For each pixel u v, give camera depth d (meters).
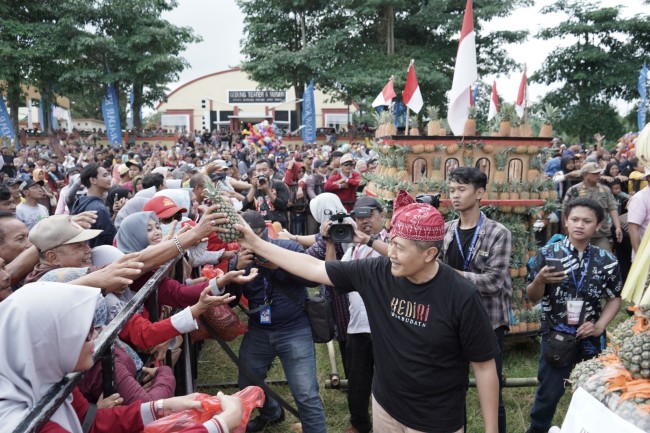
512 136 5.04
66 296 1.67
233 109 47.25
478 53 30.48
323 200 3.97
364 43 30.42
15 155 20.58
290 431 4.03
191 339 3.81
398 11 30.77
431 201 3.54
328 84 30.47
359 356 3.69
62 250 2.79
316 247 4.02
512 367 4.97
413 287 2.35
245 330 3.44
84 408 1.99
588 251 3.33
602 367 1.90
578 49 34.69
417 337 2.33
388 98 7.25
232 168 10.59
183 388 3.60
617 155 15.30
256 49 29.58
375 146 5.63
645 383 1.64
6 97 29.95
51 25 29.14
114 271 2.33
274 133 15.53
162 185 6.37
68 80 29.92
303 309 3.46
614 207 6.68
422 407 2.37
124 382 2.31
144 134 34.38
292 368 3.44
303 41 30.78
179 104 48.25
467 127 5.07
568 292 3.32
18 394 1.55
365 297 2.53
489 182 5.07
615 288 3.29
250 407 2.08
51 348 1.62
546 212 5.26
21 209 6.59
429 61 28.69
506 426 3.99
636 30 33.50
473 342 2.28
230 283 3.06
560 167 11.39
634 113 34.84
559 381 3.37
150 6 31.30
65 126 43.09
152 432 1.92
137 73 30.73
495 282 3.37
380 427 2.57
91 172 5.61
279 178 11.64
